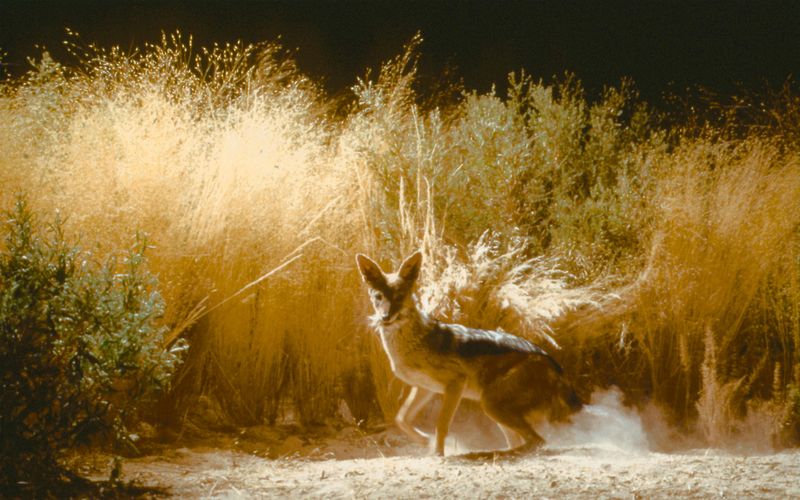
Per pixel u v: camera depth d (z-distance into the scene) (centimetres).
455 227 760
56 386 464
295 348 713
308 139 760
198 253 651
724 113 1084
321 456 625
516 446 632
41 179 618
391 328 610
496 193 784
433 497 445
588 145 906
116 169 645
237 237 675
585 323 756
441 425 612
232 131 715
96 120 675
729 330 769
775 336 777
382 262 731
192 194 677
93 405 479
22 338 450
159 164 656
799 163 878
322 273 723
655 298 761
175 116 717
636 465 527
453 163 812
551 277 750
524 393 619
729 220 784
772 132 991
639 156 864
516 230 759
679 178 805
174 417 643
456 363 612
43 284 467
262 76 830
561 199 827
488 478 486
